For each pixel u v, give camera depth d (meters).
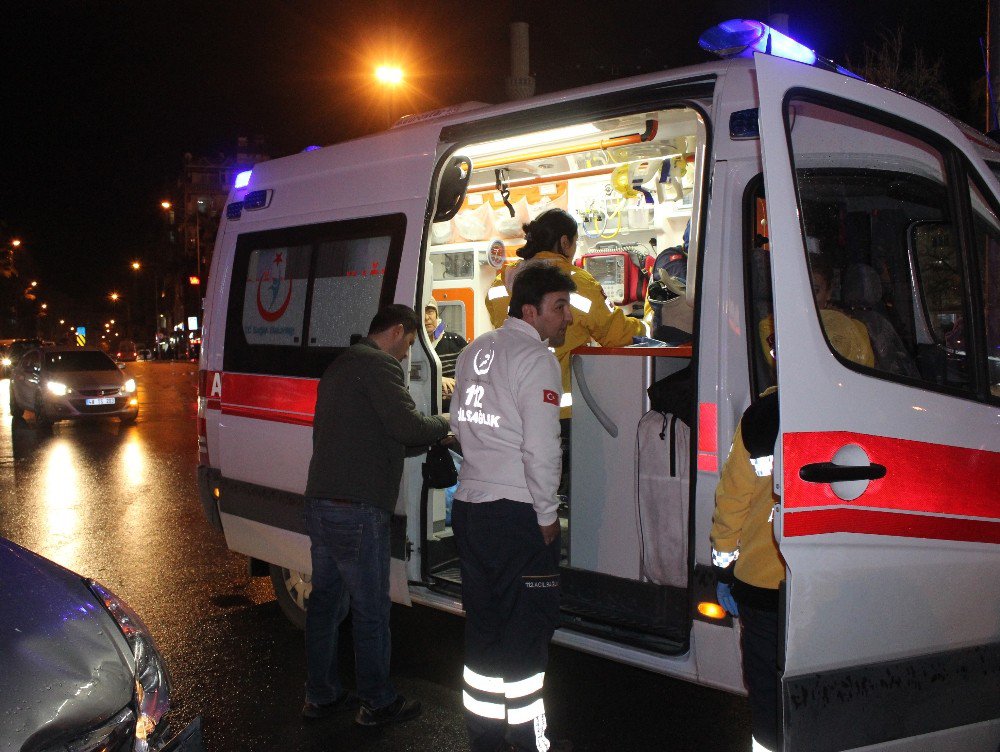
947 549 2.39
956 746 2.43
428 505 3.78
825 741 2.21
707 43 3.05
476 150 4.45
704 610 2.77
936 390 2.43
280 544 4.30
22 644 2.11
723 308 2.76
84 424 15.21
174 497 8.49
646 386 3.18
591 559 3.34
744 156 2.78
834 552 2.20
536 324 3.01
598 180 5.59
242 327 4.65
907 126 2.58
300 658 4.37
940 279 2.92
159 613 5.07
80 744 1.99
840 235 2.84
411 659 4.30
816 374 2.19
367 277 3.95
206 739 3.50
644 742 3.41
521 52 9.22
